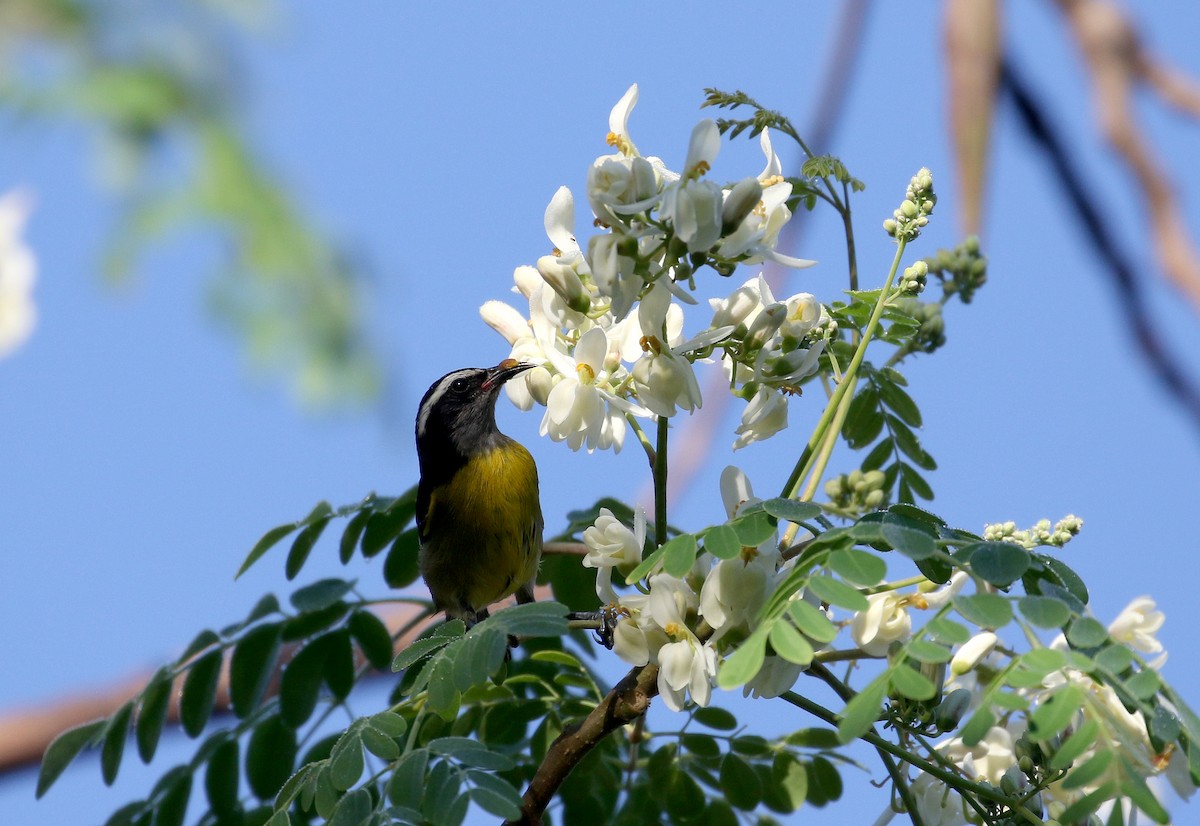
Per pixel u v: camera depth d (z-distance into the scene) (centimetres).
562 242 682
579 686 798
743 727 797
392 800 563
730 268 612
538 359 685
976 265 830
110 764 778
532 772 796
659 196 598
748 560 591
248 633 817
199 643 805
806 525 616
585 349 663
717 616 585
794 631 515
